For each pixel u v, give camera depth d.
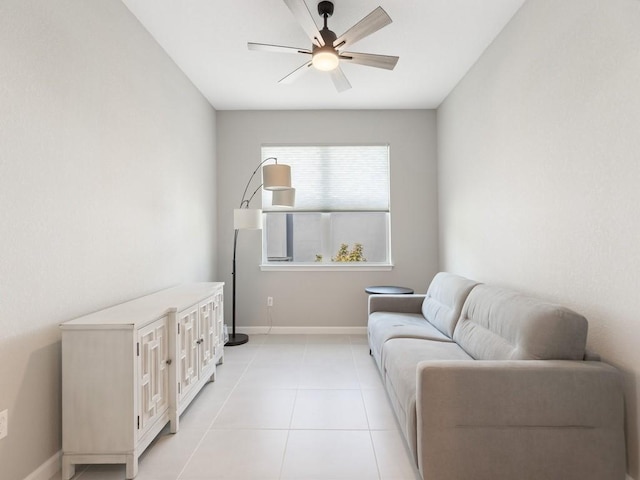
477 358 2.30
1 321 1.57
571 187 2.09
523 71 2.58
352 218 5.02
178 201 3.46
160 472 1.88
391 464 1.94
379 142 4.65
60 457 1.90
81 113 2.07
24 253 1.68
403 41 3.05
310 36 2.36
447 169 4.25
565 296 2.16
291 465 1.93
